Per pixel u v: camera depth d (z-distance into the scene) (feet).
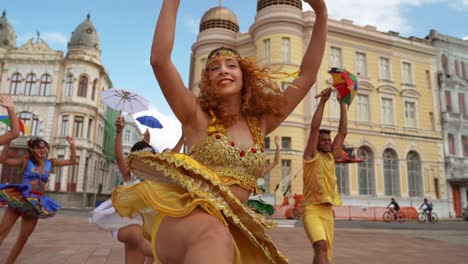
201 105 5.33
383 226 51.31
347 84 12.39
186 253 3.76
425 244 26.35
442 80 95.91
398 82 90.02
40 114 108.37
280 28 78.48
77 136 109.29
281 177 73.05
